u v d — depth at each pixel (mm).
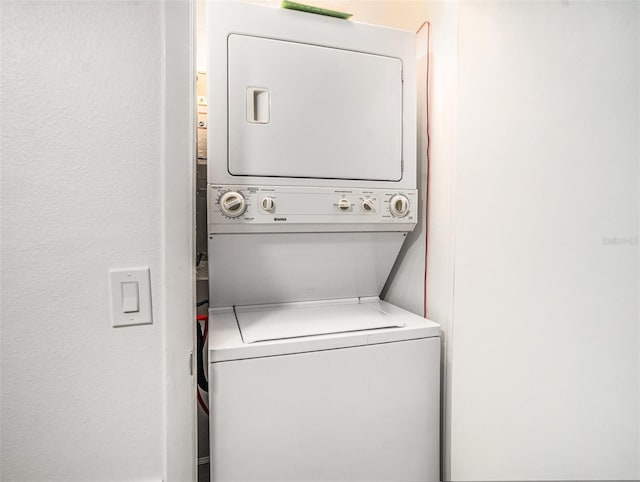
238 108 1448
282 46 1505
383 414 1486
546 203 1713
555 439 1777
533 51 1679
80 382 947
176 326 1021
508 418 1723
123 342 979
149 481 1027
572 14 1686
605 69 1721
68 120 904
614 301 1788
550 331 1741
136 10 958
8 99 854
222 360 1251
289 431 1334
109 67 937
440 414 1695
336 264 1792
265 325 1526
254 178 1477
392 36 1698
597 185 1745
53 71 888
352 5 2137
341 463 1415
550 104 1699
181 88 1002
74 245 922
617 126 1740
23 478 917
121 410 989
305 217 1548
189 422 1052
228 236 1509
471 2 1607
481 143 1644
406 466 1535
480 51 1619
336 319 1643
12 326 885
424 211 1865
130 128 959
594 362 1783
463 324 1656
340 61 1599
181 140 1005
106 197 944
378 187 1680
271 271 1696
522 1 1665
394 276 2154
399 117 1717
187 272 1029
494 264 1682
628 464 1826
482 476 1705
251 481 1289
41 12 875
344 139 1610
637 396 1826
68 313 926
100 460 979
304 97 1541
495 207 1674
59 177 902
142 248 984
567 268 1737
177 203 1005
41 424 923
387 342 1492
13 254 875
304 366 1354
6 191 862
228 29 1432
